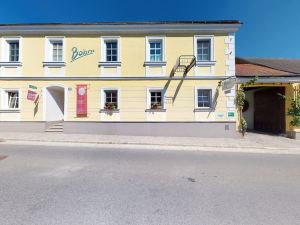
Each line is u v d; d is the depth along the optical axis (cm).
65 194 456
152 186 512
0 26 1418
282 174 624
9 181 530
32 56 1441
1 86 1441
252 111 1848
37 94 1437
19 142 1105
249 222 356
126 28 1416
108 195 455
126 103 1423
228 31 1403
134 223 347
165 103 1409
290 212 393
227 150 1008
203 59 1426
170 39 1419
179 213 383
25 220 351
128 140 1200
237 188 508
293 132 1352
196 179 569
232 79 1334
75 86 1434
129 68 1425
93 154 853
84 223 344
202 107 1417
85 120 1424
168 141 1196
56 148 965
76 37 1440
